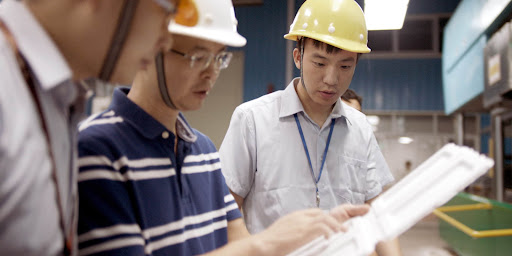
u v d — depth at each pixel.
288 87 1.39
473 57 3.29
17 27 0.41
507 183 3.34
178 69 0.73
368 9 1.69
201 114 6.68
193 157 0.87
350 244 0.63
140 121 0.74
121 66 0.48
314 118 1.37
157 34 0.50
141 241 0.64
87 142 0.65
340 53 1.16
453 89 4.11
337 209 0.77
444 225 3.87
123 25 0.45
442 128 7.00
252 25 6.91
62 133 0.47
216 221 0.91
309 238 0.64
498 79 2.62
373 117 7.24
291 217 0.67
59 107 0.46
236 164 1.30
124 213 0.64
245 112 1.36
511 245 2.57
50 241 0.41
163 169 0.76
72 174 0.52
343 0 1.23
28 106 0.39
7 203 0.36
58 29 0.43
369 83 7.29
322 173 1.31
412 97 7.14
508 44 2.43
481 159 0.60
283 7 6.85
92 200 0.62
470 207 3.11
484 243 2.97
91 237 0.60
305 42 1.23
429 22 7.32
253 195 1.33
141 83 0.78
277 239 0.63
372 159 1.45
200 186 0.86
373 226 0.65
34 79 0.42
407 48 7.30
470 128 6.68
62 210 0.46
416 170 0.69
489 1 2.79
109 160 0.66
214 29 0.75
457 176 0.61
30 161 0.38
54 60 0.42
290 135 1.33
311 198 1.29
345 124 1.39
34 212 0.38
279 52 6.74
